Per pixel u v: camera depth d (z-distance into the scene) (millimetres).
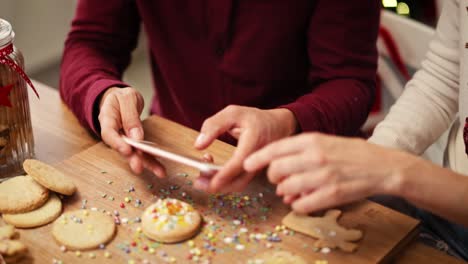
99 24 1197
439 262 830
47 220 842
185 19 1170
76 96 1054
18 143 938
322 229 837
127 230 837
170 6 1166
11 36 894
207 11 1144
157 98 1312
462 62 974
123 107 970
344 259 803
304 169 754
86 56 1141
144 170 938
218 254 806
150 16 1185
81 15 1205
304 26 1149
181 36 1187
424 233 929
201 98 1228
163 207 853
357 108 1070
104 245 813
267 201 890
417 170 765
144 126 1037
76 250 806
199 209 875
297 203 762
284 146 766
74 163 948
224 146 997
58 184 875
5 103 892
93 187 907
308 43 1155
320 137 762
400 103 1050
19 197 857
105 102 979
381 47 1368
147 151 881
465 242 914
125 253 805
